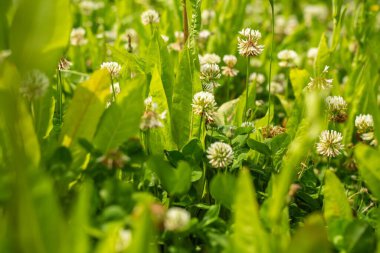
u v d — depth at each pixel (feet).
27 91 1.49
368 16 2.92
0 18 1.45
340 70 3.32
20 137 1.30
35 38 1.38
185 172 1.57
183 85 1.91
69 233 1.18
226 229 1.53
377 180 1.55
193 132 1.92
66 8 1.44
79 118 1.59
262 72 3.18
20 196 1.14
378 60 1.87
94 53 2.99
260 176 1.87
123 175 1.74
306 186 1.93
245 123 2.09
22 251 1.16
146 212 1.18
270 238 1.34
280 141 1.87
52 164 1.50
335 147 1.93
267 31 3.90
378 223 1.54
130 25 3.70
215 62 2.43
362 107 2.40
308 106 1.31
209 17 3.39
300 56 3.43
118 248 1.32
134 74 2.06
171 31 3.04
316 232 1.16
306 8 4.79
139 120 1.59
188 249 1.53
